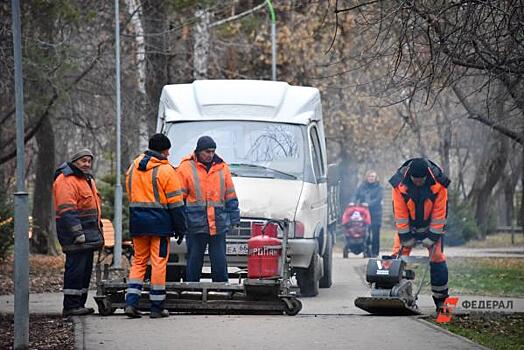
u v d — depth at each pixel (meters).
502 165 102.06
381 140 104.94
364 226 69.94
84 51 58.38
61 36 56.06
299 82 94.00
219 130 39.50
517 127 49.16
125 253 54.66
